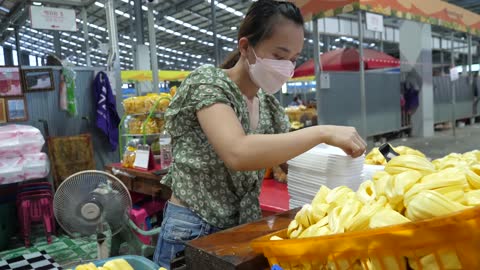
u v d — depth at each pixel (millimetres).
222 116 932
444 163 874
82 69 4652
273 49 1032
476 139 4148
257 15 1026
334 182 1150
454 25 3273
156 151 3275
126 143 3697
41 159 3740
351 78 3100
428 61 4367
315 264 628
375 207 645
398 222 581
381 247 545
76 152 4355
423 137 4363
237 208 1191
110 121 4660
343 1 2201
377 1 2264
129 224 2426
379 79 3840
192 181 1153
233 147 866
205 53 18359
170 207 1223
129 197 2369
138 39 9516
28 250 3746
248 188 1187
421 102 4410
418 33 4273
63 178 4266
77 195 2271
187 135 1121
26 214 3793
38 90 4375
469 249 509
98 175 2314
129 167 3066
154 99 3229
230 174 1136
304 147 872
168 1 10039
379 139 4086
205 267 758
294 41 1024
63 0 5484
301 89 12859
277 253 665
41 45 17703
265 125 1280
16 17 9680
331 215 710
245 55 1095
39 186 3977
